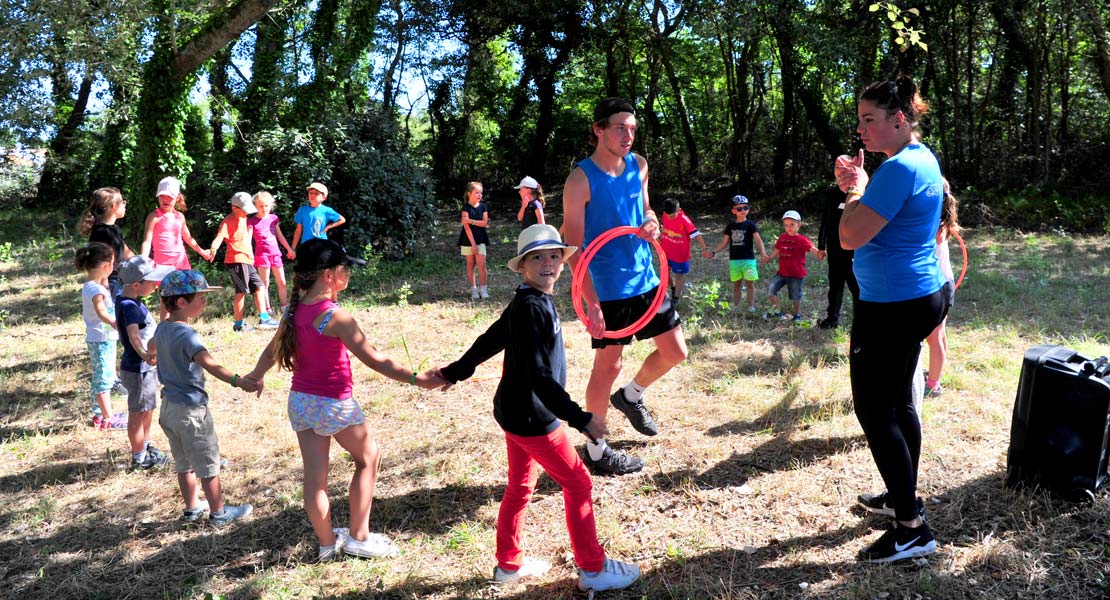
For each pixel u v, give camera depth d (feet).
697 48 89.30
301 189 46.55
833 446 16.12
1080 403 12.66
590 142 14.97
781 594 11.25
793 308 28.43
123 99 55.31
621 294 15.05
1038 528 12.33
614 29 86.28
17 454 18.35
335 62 52.60
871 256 11.31
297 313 12.19
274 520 14.60
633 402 16.87
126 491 16.25
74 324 32.40
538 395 10.38
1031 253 44.29
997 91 68.69
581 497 11.21
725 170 93.25
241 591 12.20
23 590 12.67
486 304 34.37
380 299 35.96
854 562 11.86
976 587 10.96
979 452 15.34
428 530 13.94
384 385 22.58
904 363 11.47
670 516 13.87
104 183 62.59
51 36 45.73
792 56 71.46
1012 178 65.36
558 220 76.48
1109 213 54.49
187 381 13.92
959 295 31.76
